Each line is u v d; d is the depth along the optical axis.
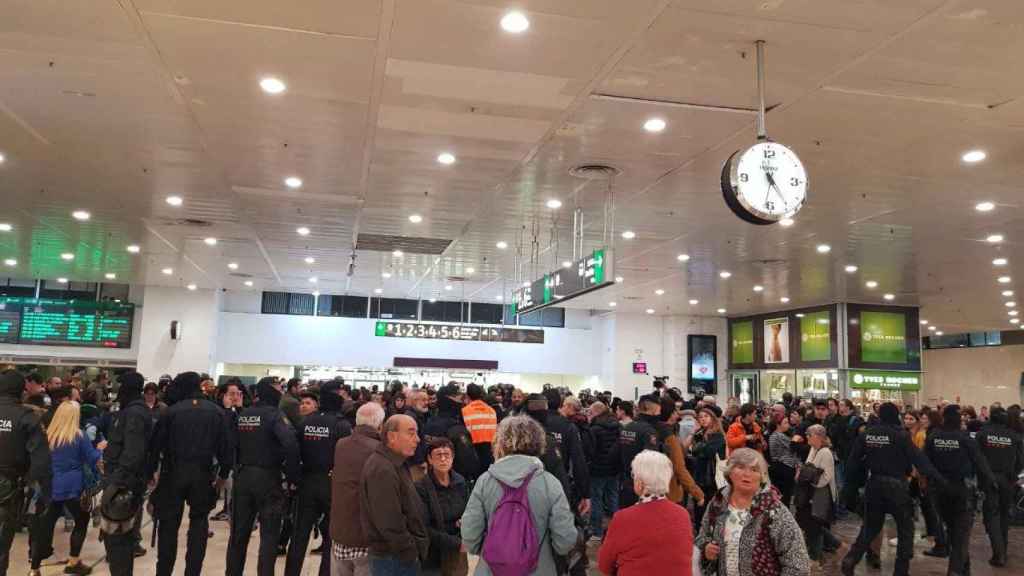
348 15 5.32
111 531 5.09
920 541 9.21
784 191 5.44
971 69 5.89
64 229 13.62
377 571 3.76
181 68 6.32
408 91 6.71
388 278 19.62
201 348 21.80
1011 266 15.12
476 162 8.86
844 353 20.72
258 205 11.41
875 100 6.60
